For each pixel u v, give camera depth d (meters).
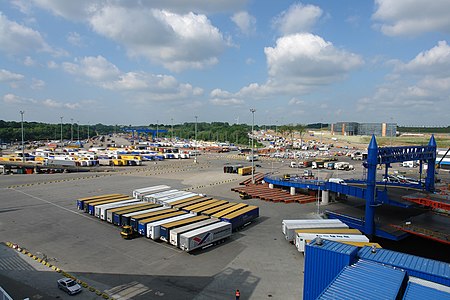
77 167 129.38
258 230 54.00
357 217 54.56
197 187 93.12
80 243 46.75
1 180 101.38
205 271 37.94
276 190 85.56
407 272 27.39
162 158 172.75
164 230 46.56
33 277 35.88
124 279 35.69
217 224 48.47
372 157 48.09
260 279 36.00
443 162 129.12
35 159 138.88
